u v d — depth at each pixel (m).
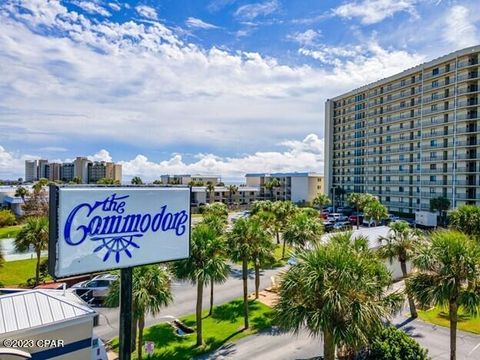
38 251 26.95
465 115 64.12
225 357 16.22
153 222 10.41
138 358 15.41
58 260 8.74
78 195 9.14
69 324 10.78
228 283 28.73
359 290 10.34
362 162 89.31
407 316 21.22
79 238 9.09
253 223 20.72
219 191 109.06
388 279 12.78
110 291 16.23
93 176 169.62
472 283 12.87
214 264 16.84
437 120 69.25
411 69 74.31
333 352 10.43
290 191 114.06
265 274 31.23
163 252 10.57
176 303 23.91
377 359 11.46
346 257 10.66
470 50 62.94
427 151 71.06
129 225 9.95
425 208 71.19
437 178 68.88
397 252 21.23
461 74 65.25
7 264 33.41
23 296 11.55
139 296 14.45
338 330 9.86
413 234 21.14
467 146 63.44
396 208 78.75
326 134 101.62
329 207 90.50
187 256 11.08
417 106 73.69
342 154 97.12
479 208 35.12
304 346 17.27
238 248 19.47
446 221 62.03
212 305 22.22
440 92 68.94
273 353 16.59
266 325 19.84
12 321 10.23
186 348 17.11
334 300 9.77
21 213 68.38
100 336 18.84
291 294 11.04
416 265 13.89
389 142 81.12
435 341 17.75
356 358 11.92
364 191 87.88
